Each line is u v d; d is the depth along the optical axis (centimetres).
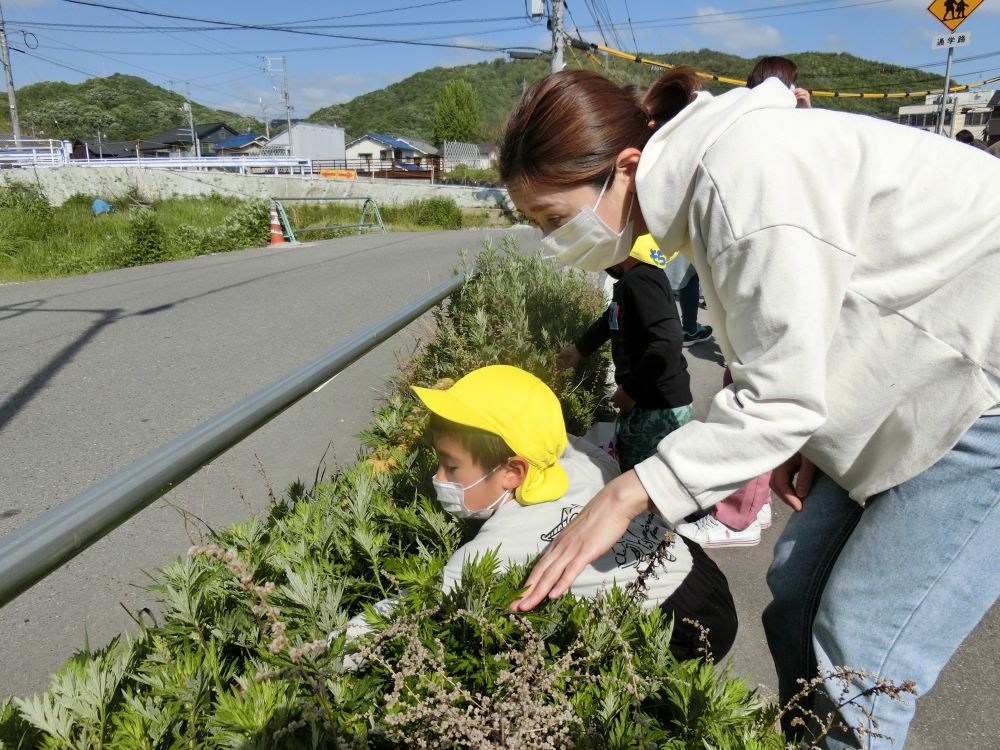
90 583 292
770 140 120
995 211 129
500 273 468
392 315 214
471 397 179
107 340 694
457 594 142
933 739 221
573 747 119
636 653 145
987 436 133
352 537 195
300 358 632
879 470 147
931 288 128
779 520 356
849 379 138
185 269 1226
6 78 4447
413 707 115
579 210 152
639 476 129
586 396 374
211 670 145
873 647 149
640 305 285
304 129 7212
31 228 1569
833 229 120
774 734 133
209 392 540
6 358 629
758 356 122
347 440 442
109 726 131
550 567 130
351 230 2305
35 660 246
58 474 399
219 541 203
